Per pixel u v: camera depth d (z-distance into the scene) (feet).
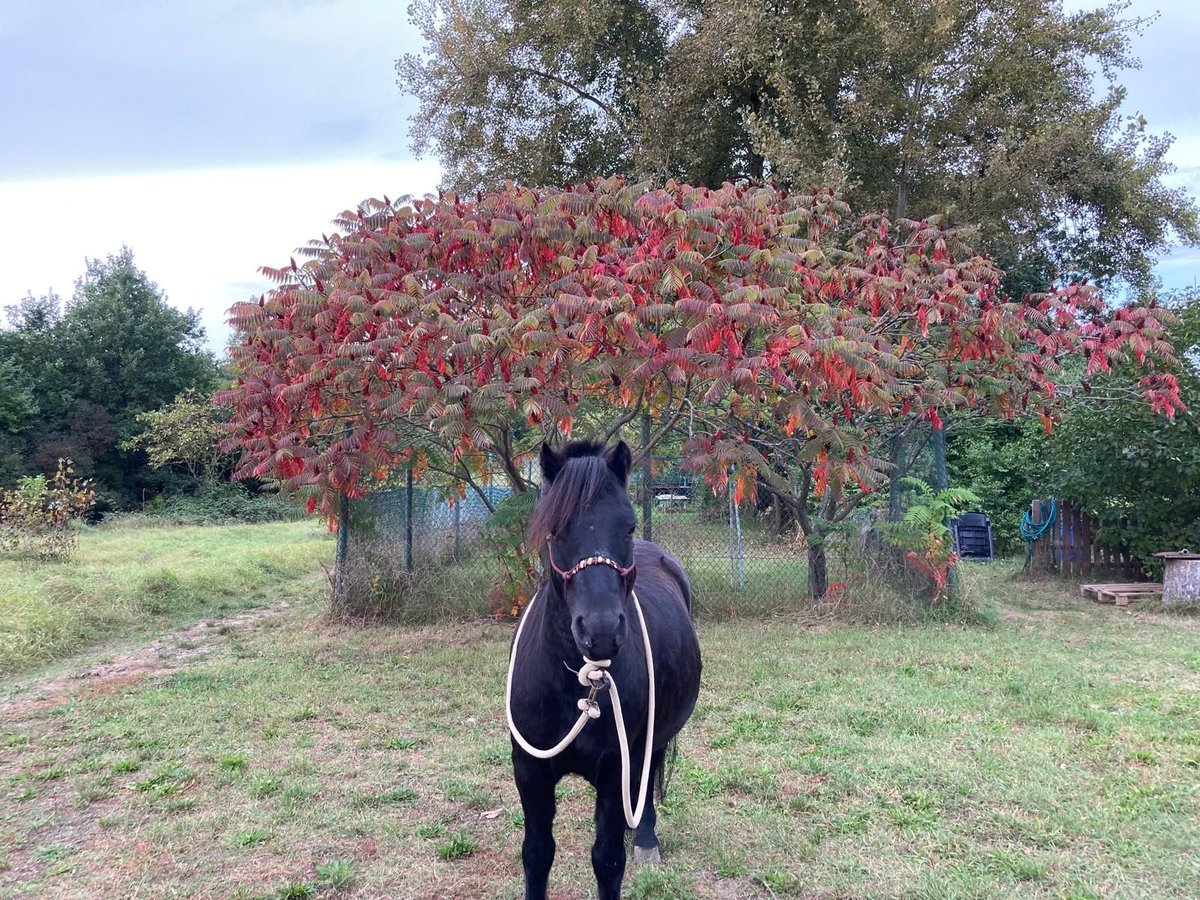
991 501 46.85
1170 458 32.48
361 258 22.52
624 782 8.93
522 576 28.76
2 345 101.19
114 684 23.20
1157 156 54.60
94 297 106.63
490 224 22.77
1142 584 34.06
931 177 49.90
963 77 47.98
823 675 21.61
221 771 16.26
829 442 21.36
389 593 30.45
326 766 16.46
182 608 35.35
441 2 56.95
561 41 53.83
